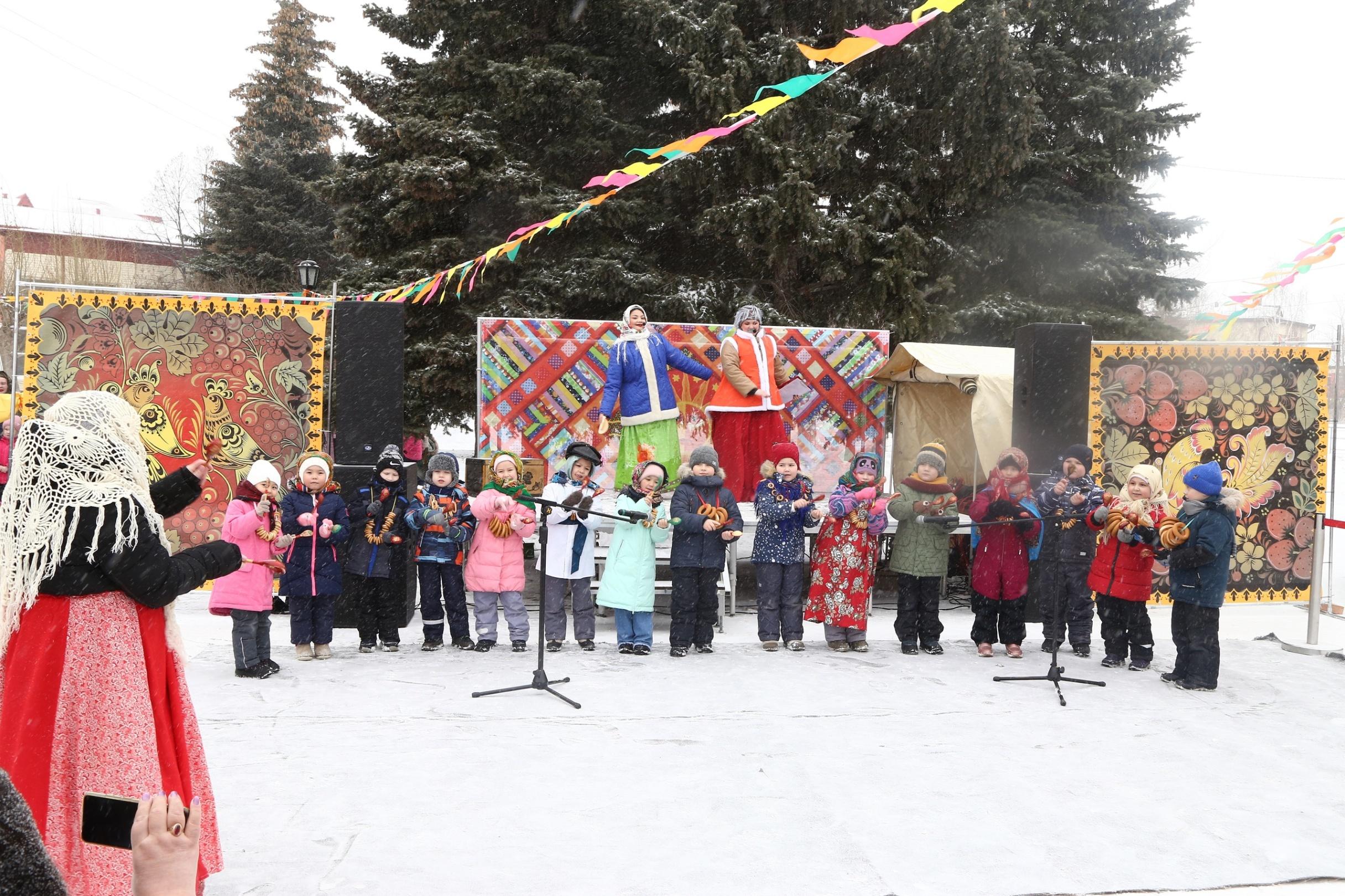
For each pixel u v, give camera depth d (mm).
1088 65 19438
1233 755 5613
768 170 17281
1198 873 4082
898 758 5441
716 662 7703
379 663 7461
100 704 3146
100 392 3420
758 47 17750
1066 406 9227
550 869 4004
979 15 17766
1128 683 7254
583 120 17750
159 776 3176
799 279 18953
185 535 9078
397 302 8242
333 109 36969
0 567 3123
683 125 19125
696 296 17531
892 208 17828
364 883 3850
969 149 17750
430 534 7898
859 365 11602
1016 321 18031
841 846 4281
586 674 7227
